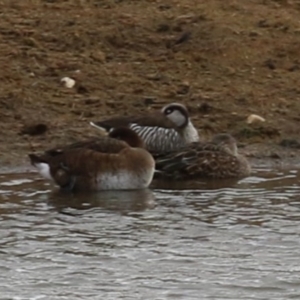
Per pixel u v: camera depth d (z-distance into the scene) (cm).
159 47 2222
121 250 1453
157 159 1816
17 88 2042
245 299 1311
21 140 1892
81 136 1920
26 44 2167
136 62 2170
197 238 1498
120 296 1312
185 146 1867
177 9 2342
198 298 1311
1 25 2211
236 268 1401
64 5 2312
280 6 2422
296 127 2020
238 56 2222
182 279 1366
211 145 1842
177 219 1570
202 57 2206
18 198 1653
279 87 2145
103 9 2316
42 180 1753
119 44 2216
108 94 2067
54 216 1572
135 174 1719
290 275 1380
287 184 1761
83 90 2069
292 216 1588
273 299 1312
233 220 1568
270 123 2023
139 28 2258
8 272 1379
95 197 1673
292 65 2222
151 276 1373
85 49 2181
